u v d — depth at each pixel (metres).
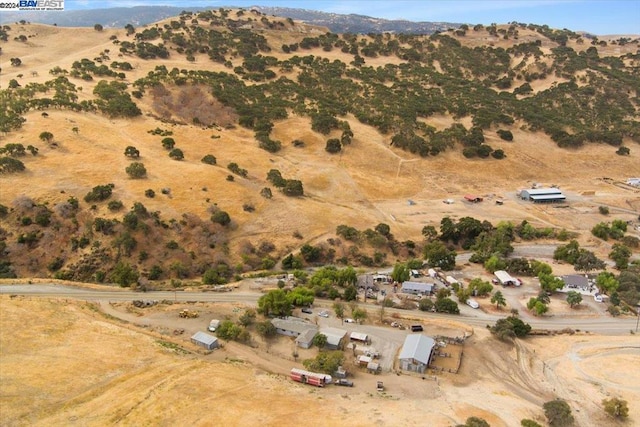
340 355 82.69
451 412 69.56
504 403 74.12
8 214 122.62
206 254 126.69
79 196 132.75
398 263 125.94
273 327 92.94
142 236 123.81
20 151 143.50
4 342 79.31
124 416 62.28
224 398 67.44
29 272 113.62
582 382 82.69
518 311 106.62
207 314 98.38
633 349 92.75
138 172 146.25
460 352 89.38
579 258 128.50
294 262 127.88
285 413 64.69
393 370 83.25
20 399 64.56
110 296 104.38
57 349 78.69
